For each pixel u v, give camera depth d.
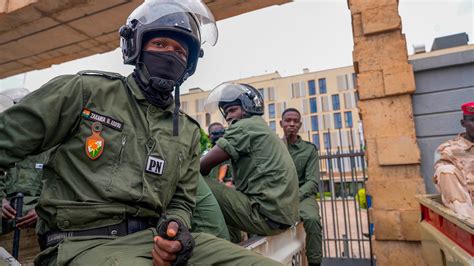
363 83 3.80
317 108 50.56
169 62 1.52
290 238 3.10
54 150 1.38
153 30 1.54
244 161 2.73
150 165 1.41
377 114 3.73
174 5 1.66
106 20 4.90
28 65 6.40
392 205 3.53
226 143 2.71
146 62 1.52
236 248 1.45
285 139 4.63
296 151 4.52
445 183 2.39
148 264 1.20
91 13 4.70
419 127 3.71
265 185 2.57
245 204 2.56
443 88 3.69
